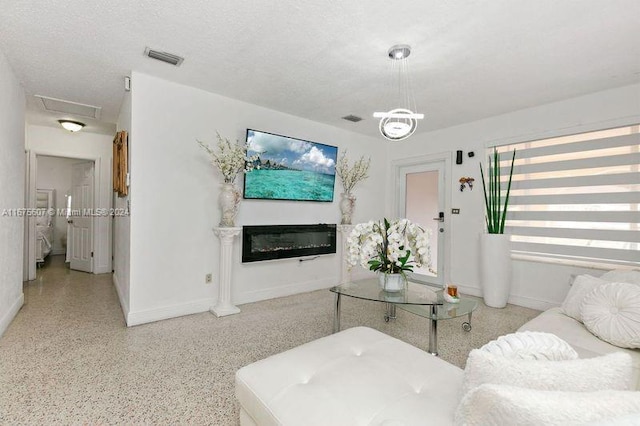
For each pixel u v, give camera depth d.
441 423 1.00
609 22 2.06
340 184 4.67
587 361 0.85
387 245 2.52
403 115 2.39
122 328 2.80
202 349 2.41
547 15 2.00
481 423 0.76
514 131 3.85
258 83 3.11
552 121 3.54
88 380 1.95
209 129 3.34
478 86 3.11
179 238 3.17
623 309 1.78
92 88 3.24
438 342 2.62
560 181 3.50
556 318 2.15
